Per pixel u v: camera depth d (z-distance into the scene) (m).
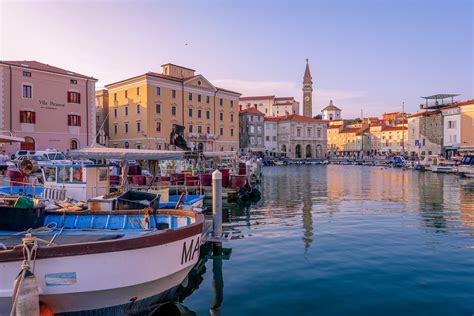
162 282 7.47
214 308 7.92
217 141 69.19
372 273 9.80
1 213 9.15
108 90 63.19
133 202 10.95
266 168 76.25
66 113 44.28
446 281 9.17
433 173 55.06
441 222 16.67
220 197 12.18
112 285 6.66
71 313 6.71
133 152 13.87
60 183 13.48
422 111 80.44
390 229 15.19
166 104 59.47
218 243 11.88
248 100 120.69
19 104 40.25
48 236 8.67
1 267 6.11
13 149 39.34
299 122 104.44
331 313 7.57
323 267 10.35
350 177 48.56
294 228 15.66
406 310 7.64
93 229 9.66
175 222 9.83
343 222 16.89
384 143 115.19
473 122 63.00
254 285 9.14
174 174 27.59
